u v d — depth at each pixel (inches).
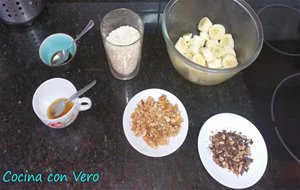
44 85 26.0
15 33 31.9
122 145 26.7
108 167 25.7
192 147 26.9
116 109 28.5
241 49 31.0
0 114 27.6
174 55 27.5
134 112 27.4
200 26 31.7
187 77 29.4
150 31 32.9
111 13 27.5
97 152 26.3
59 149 26.3
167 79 30.3
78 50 31.3
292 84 31.8
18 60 30.4
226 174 25.3
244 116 29.0
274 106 30.4
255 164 26.0
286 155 27.8
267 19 35.9
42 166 25.5
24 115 27.6
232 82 30.7
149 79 30.2
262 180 26.1
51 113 26.3
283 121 29.6
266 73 32.2
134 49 26.7
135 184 25.0
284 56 33.5
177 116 27.2
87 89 27.2
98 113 28.1
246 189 25.4
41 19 32.8
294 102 30.7
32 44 31.4
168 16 29.2
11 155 25.8
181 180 25.4
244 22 30.8
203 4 30.7
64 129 27.2
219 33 31.3
